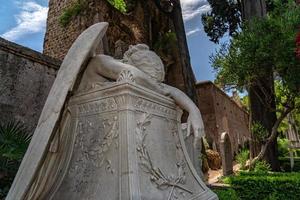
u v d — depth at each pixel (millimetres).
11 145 4090
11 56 5801
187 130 2268
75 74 1865
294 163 10438
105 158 1822
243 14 9945
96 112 1993
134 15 13680
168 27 14977
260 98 8172
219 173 9992
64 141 2066
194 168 2348
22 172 1690
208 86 15906
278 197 5637
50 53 12688
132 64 2301
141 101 1982
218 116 15992
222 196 4727
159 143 2043
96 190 1734
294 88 6824
